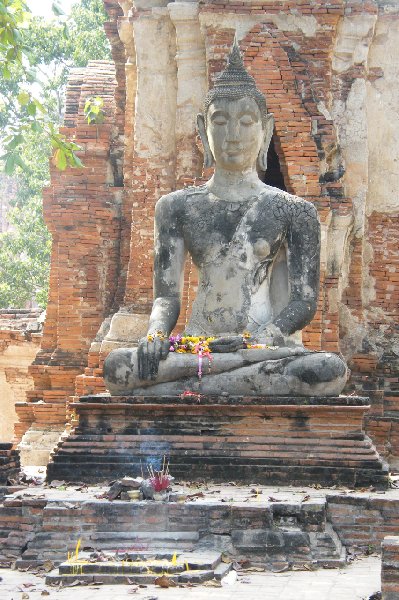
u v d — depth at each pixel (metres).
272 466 13.42
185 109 20.55
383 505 12.25
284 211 15.47
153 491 11.97
